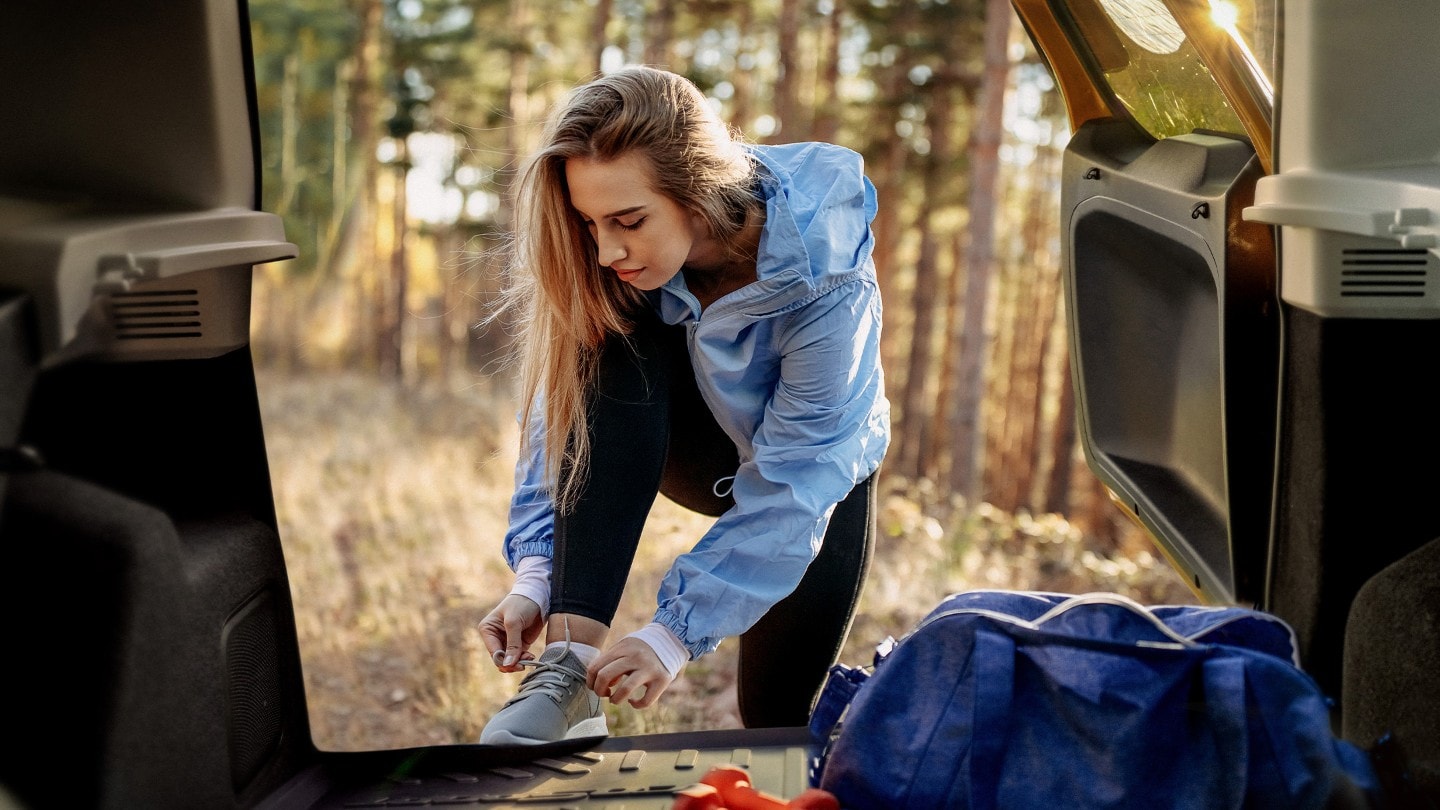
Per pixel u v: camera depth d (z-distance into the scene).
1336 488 1.75
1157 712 1.45
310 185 21.58
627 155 1.78
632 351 2.03
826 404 1.98
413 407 13.70
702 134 1.84
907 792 1.52
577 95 1.85
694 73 14.51
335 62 19.92
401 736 3.95
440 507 7.93
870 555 2.25
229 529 1.70
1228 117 2.30
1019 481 17.48
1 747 1.31
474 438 11.04
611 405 2.00
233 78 1.64
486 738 1.87
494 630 2.05
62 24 1.58
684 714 3.67
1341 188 1.66
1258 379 2.01
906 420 16.33
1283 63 1.74
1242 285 2.00
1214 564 2.16
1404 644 1.61
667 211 1.83
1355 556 1.76
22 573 1.31
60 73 1.59
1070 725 1.48
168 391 1.57
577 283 1.92
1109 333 2.57
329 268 23.03
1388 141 1.67
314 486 8.60
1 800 1.30
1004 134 11.43
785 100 13.21
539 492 2.14
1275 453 1.89
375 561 6.37
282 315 21.64
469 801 1.72
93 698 1.37
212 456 1.69
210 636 1.58
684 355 2.14
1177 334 2.32
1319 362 1.74
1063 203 2.69
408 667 4.65
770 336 1.98
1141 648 1.48
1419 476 1.72
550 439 2.00
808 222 1.92
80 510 1.38
